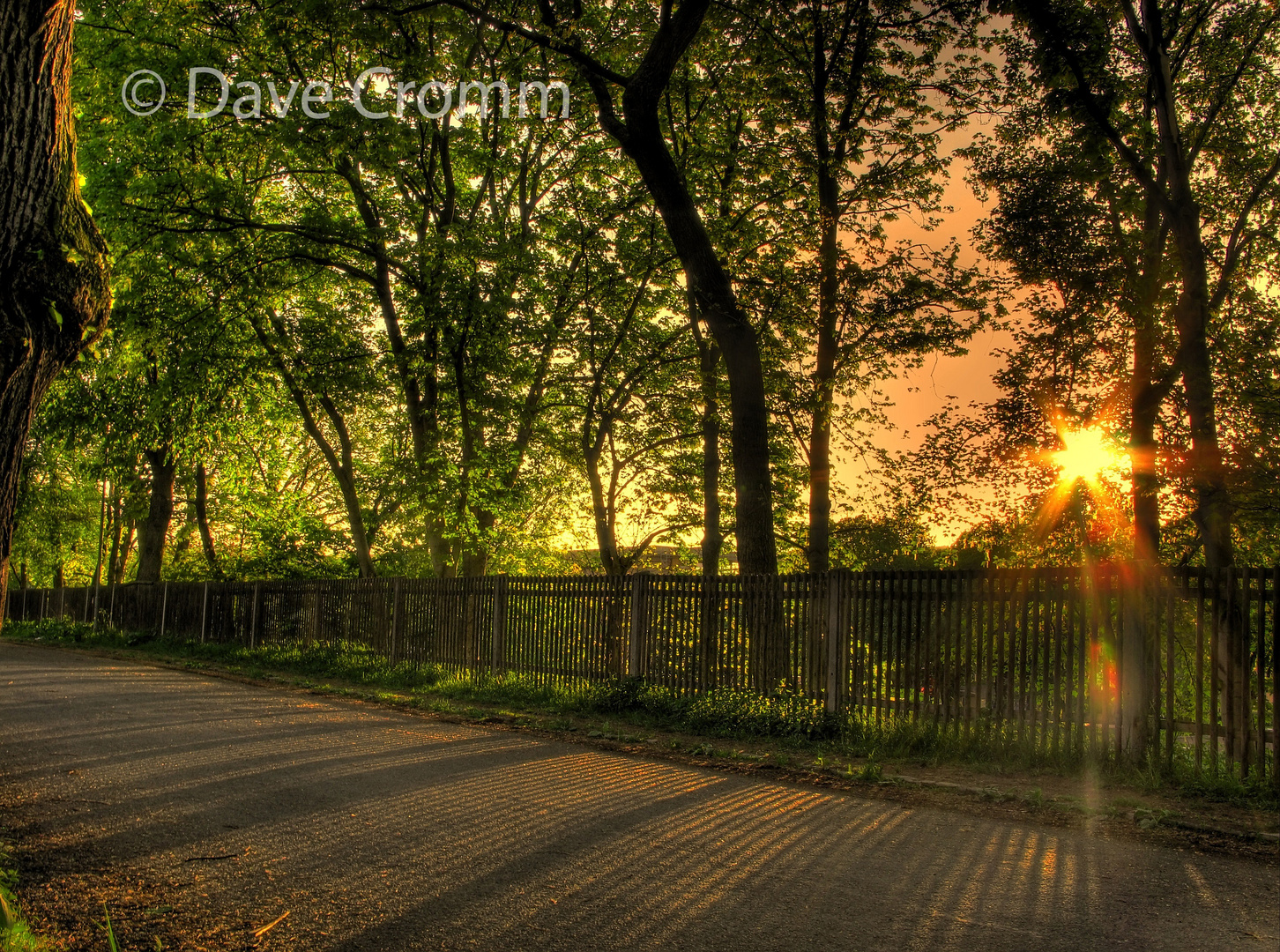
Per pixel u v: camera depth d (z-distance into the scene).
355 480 25.67
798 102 16.83
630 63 18.86
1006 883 4.81
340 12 17.75
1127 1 14.21
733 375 13.98
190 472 33.75
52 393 28.55
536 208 24.36
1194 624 8.02
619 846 5.37
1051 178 14.58
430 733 10.22
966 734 9.12
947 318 16.12
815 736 10.09
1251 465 11.01
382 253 21.95
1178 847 5.77
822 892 4.57
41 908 4.14
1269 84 16.34
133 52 21.77
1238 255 16.08
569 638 13.98
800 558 23.91
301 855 5.08
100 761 7.75
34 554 50.62
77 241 3.65
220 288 22.36
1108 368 14.21
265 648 22.17
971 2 15.21
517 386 22.16
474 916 4.13
